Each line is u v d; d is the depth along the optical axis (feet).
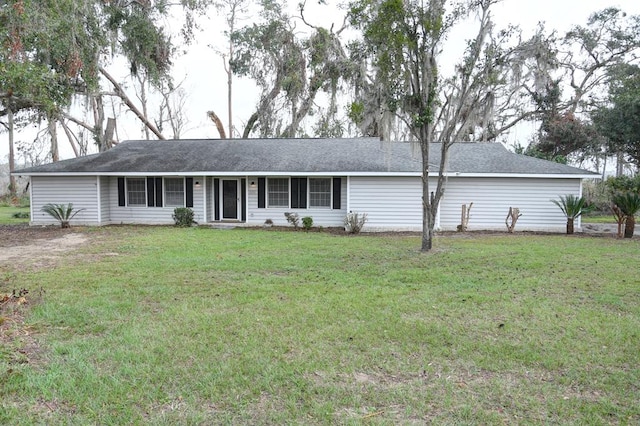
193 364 13.05
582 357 13.80
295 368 12.82
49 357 13.42
